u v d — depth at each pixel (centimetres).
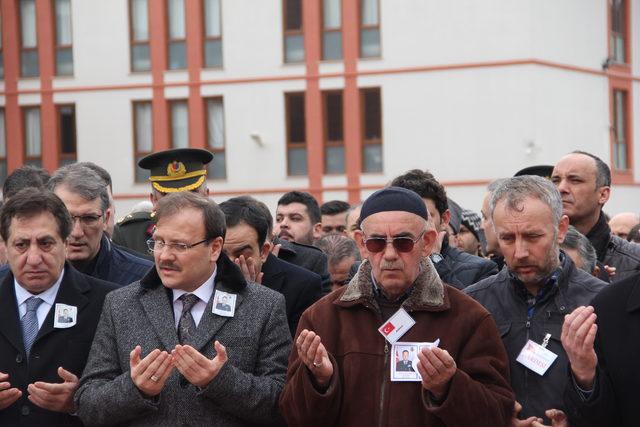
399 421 518
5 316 602
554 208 554
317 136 3212
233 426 558
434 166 3125
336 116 3219
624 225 1275
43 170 859
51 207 594
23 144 3462
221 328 571
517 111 3048
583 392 492
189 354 526
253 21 3250
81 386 563
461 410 494
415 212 532
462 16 3084
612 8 3438
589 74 3281
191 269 567
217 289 579
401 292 541
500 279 589
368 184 3175
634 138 3528
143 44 3344
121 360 567
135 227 995
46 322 599
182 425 553
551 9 3112
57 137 3434
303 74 3216
